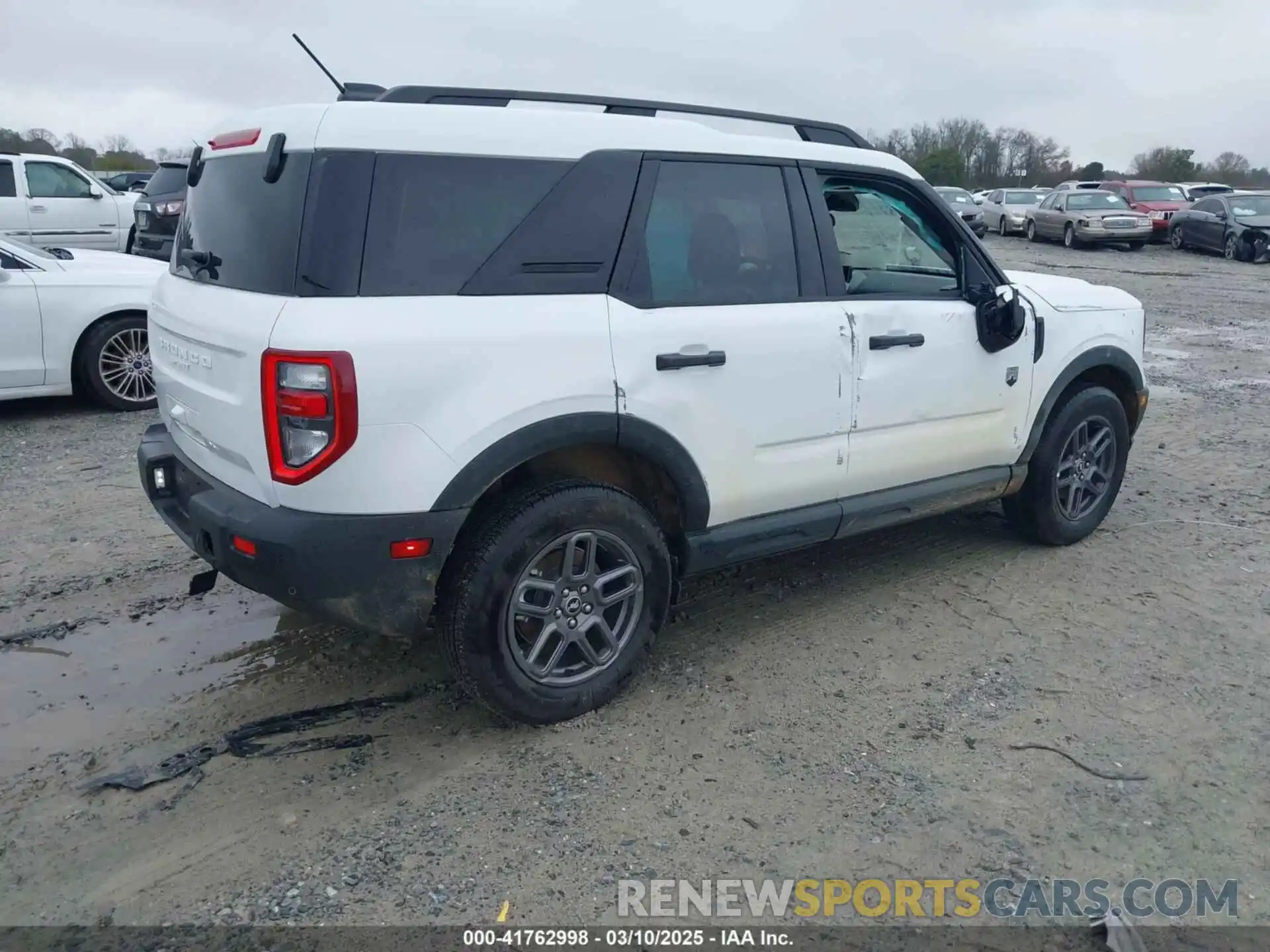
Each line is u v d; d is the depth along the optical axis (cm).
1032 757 331
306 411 286
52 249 851
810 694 371
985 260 449
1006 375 454
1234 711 358
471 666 326
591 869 279
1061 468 495
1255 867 281
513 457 314
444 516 305
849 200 413
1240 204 2148
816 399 386
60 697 365
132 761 327
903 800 309
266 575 305
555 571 338
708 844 289
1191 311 1373
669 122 357
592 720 353
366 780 318
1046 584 467
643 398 337
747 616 436
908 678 382
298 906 265
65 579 464
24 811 302
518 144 321
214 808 304
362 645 406
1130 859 284
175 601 444
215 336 316
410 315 297
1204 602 448
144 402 793
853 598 454
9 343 729
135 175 2919
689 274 357
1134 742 339
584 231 330
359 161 298
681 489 358
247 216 321
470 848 287
